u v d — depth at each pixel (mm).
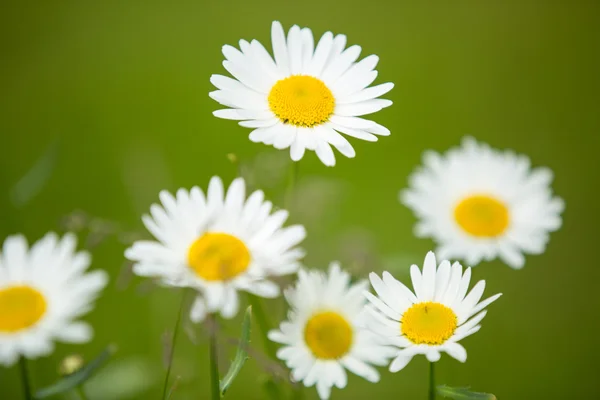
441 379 581
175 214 455
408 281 522
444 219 588
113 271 643
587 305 665
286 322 466
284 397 483
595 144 847
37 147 783
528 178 599
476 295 445
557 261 692
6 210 595
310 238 523
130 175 578
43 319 473
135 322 622
